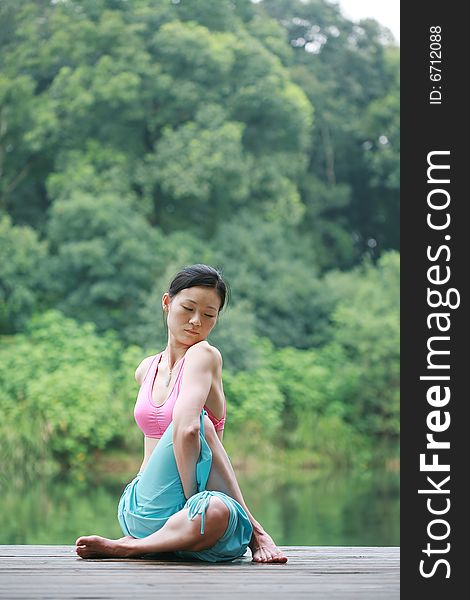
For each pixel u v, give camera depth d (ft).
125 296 61.26
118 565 10.80
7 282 59.98
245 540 11.16
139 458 55.26
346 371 60.80
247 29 73.77
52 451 53.83
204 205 67.62
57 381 53.83
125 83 63.82
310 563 11.27
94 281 61.46
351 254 75.00
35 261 60.90
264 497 44.14
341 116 76.84
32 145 64.49
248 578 10.23
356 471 57.11
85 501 41.81
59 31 66.49
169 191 64.95
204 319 11.23
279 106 67.62
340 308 62.39
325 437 58.75
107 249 60.39
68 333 57.67
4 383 54.70
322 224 75.00
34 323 59.11
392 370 60.85
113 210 61.16
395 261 65.92
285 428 59.21
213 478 11.09
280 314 64.03
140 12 67.62
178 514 10.87
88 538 11.12
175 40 65.77
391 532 34.63
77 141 65.77
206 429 11.09
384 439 60.59
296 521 37.01
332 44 79.92
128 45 65.62
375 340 61.26
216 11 71.10
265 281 63.93
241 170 64.80
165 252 61.87
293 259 66.90
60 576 10.18
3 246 60.39
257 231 65.31
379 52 79.66
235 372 57.88
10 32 68.03
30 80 65.62
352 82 77.87
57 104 65.00
